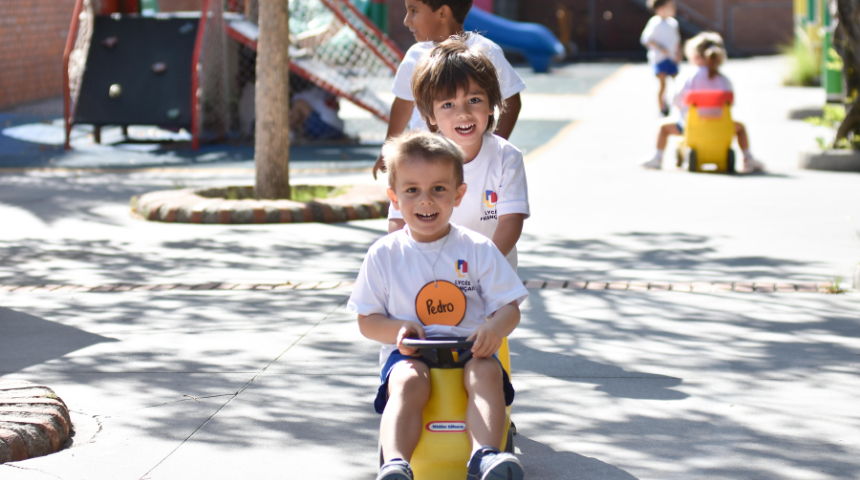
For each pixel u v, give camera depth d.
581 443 4.24
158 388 5.01
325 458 4.11
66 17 25.55
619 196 11.20
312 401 4.82
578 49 43.47
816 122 13.84
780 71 27.78
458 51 4.01
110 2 18.20
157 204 10.26
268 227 9.84
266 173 10.86
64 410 4.45
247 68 18.20
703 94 12.79
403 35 40.97
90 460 4.08
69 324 6.28
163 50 17.02
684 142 13.22
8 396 4.54
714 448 4.14
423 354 3.63
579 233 9.14
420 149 3.59
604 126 18.55
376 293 3.72
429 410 3.57
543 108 21.86
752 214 9.88
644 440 4.25
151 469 3.99
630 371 5.21
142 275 7.73
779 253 8.09
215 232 9.55
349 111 22.19
